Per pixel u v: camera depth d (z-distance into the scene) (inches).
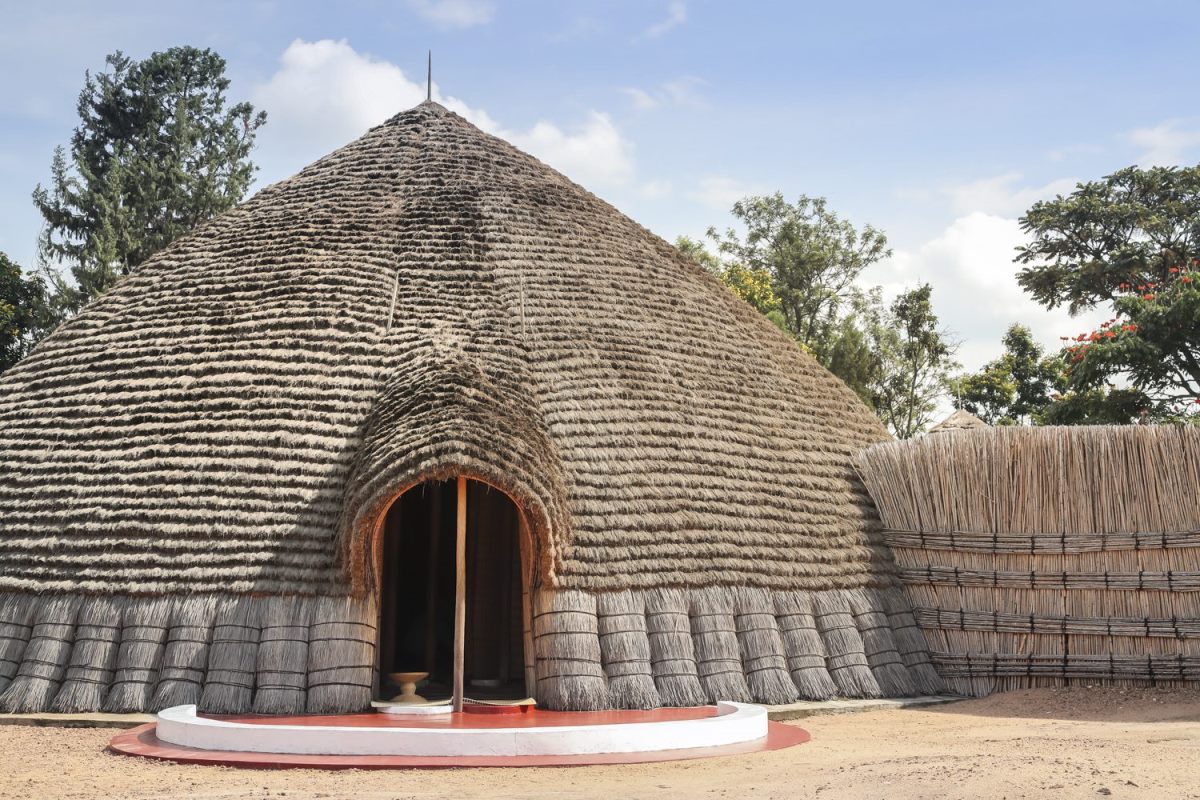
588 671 488.7
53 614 489.4
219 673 474.0
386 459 470.6
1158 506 574.2
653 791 318.7
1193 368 939.3
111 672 480.7
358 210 679.1
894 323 1724.9
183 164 1763.0
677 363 621.9
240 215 698.8
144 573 492.7
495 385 530.6
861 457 638.5
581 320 618.8
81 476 523.5
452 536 586.2
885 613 585.3
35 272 1540.4
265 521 503.8
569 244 679.7
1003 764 311.4
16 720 463.2
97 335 599.5
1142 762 323.0
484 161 743.1
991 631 586.2
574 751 389.1
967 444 606.5
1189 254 1492.4
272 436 528.7
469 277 629.9
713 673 511.2
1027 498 593.3
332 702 471.2
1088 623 572.7
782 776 337.7
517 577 585.3
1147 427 581.3
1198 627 557.3
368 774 358.3
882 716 520.4
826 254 1952.5
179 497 510.6
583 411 562.3
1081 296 1510.8
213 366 561.6
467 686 567.8
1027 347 1749.5
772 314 1573.6
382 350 573.9
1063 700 541.3
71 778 344.8
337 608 484.7
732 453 585.0
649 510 535.2
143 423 541.0
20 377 593.6
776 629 539.8
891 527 616.1
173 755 381.7
